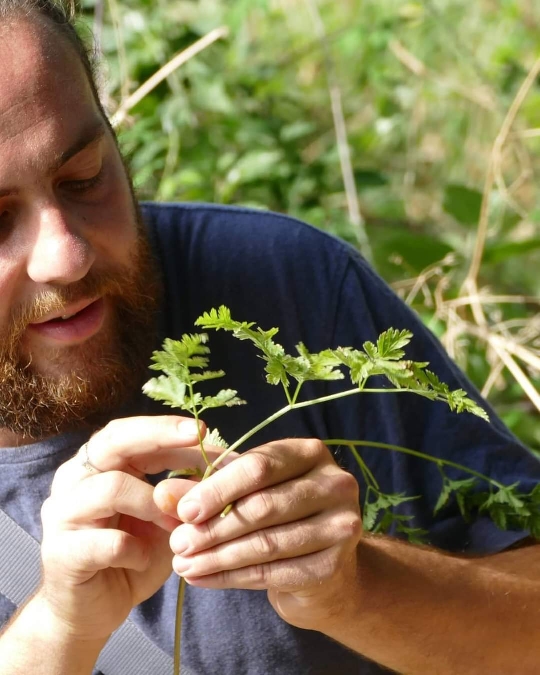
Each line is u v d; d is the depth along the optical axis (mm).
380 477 1133
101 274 973
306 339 1131
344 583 926
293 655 1103
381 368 859
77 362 981
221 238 1144
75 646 937
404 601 981
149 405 1073
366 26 2727
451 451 1129
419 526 1130
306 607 918
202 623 1090
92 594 914
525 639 1027
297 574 878
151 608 1093
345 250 1154
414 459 1137
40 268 930
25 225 936
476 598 1010
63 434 1032
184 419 893
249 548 871
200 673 1107
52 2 984
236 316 1123
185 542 869
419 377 871
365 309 1137
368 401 1127
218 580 883
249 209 1162
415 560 1008
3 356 964
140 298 1022
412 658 1007
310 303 1134
